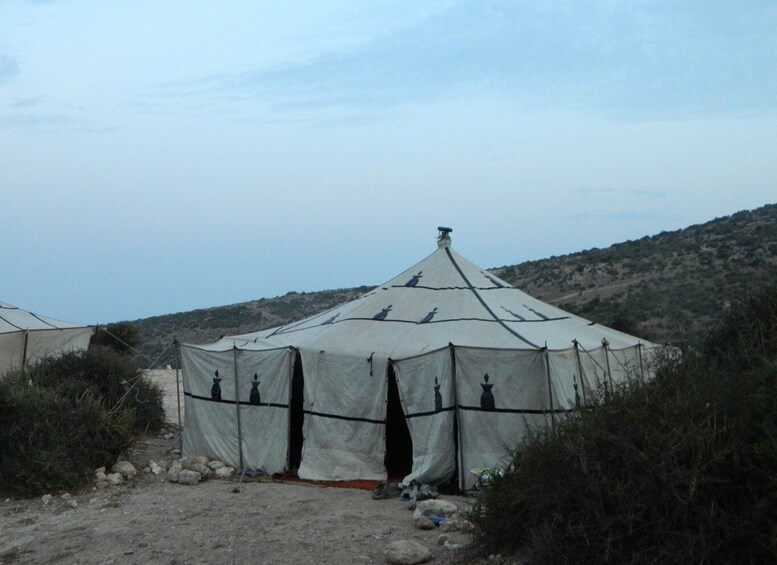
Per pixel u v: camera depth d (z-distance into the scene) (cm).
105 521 1011
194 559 838
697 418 651
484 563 743
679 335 922
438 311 1391
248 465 1318
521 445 809
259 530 934
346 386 1266
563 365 1184
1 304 2125
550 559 655
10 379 1528
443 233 1577
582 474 662
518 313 1421
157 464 1349
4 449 1202
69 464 1215
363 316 1405
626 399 700
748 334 837
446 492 1145
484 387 1161
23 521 1043
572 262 5050
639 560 607
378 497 1097
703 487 612
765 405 635
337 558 814
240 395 1341
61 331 2078
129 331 2841
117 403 1518
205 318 6356
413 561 778
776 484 586
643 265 4288
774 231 4072
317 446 1271
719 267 3662
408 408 1204
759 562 587
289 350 1309
